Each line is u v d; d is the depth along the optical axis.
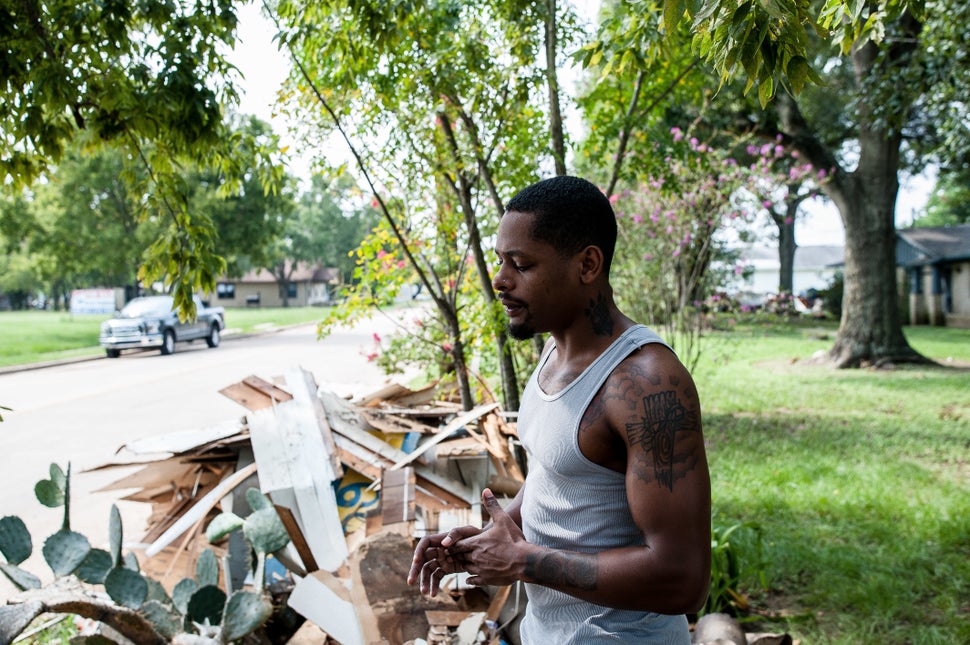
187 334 21.53
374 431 4.34
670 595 1.38
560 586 1.46
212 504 3.81
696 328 11.91
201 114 3.48
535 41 4.43
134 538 5.18
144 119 3.47
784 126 13.85
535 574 1.48
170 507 4.31
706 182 7.86
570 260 1.53
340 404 4.46
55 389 13.25
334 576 3.19
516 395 4.93
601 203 1.56
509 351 4.90
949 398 10.35
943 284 27.92
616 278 8.85
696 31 1.79
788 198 14.17
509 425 4.25
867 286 14.28
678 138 5.84
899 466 6.71
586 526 1.52
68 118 3.71
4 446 8.37
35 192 27.72
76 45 3.51
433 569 1.66
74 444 8.45
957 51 6.79
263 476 3.76
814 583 4.36
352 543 3.58
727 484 6.25
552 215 1.51
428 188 5.21
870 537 5.05
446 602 2.98
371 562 2.99
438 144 4.62
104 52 3.58
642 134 4.93
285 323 37.84
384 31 3.84
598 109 5.59
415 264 4.87
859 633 3.78
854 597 4.13
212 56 3.68
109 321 20.09
